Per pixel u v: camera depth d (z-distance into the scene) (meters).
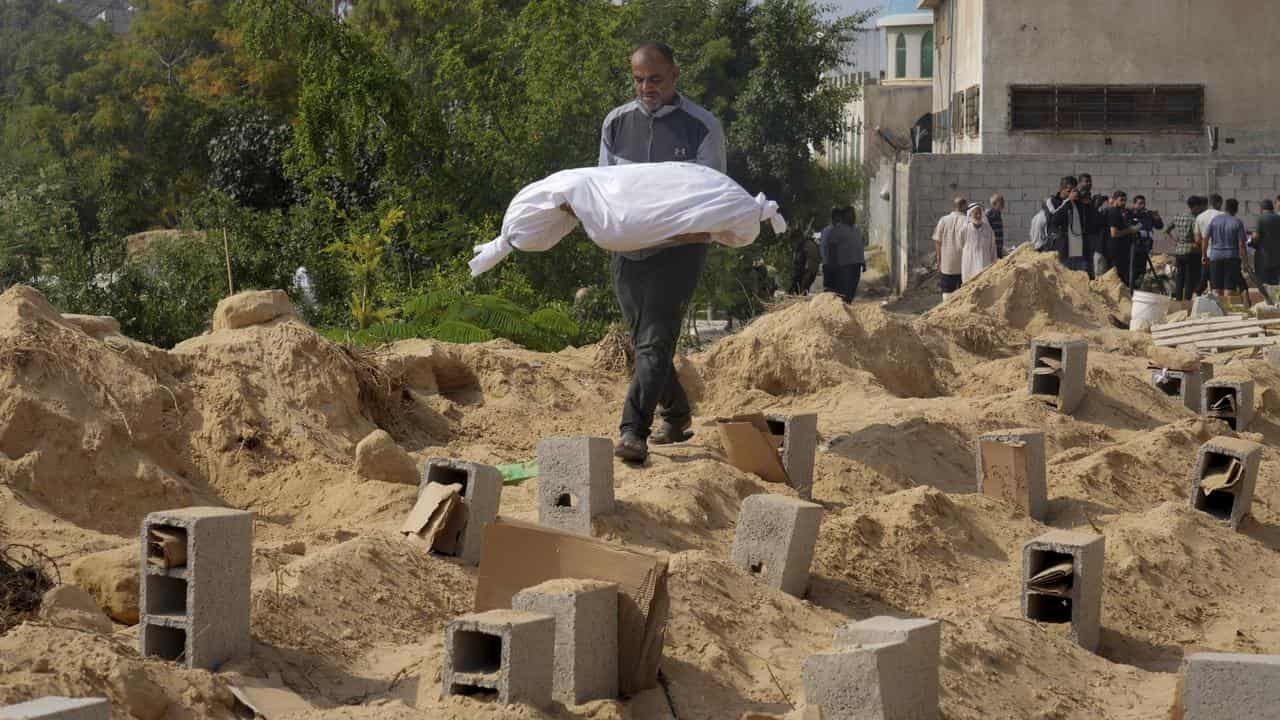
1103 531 8.23
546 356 12.05
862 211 48.34
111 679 4.28
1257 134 31.48
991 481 8.52
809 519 6.48
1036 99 31.88
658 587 5.08
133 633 5.16
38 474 7.19
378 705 4.56
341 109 22.06
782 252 32.34
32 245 21.95
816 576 6.84
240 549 4.95
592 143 23.09
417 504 6.39
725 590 6.09
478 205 22.59
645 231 7.63
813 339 12.45
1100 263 23.23
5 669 4.19
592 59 22.89
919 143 47.94
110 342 8.41
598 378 11.45
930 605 6.83
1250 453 8.76
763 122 34.34
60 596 5.12
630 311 8.15
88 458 7.42
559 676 4.76
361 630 5.38
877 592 6.82
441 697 4.54
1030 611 6.62
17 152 42.16
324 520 7.61
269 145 27.27
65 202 25.00
